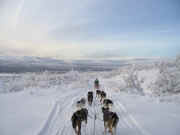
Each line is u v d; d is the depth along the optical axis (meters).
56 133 5.11
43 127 5.45
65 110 8.04
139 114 7.37
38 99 10.73
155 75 18.33
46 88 17.61
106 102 8.27
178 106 9.29
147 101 10.98
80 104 8.38
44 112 7.34
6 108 8.00
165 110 8.19
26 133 4.85
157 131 5.25
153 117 6.86
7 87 17.84
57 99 10.74
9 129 5.14
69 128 5.57
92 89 18.16
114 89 17.77
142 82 18.69
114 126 4.84
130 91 16.33
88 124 6.11
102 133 5.22
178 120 6.43
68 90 16.53
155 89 15.18
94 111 8.16
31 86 19.42
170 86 15.43
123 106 8.98
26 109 7.90
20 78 25.52
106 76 48.22
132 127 5.73
